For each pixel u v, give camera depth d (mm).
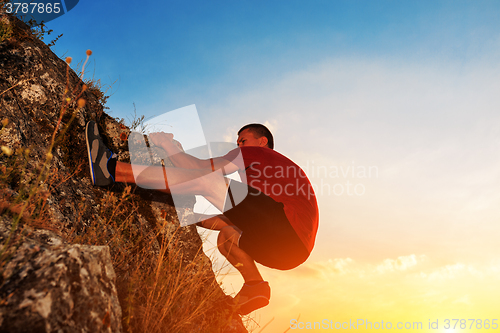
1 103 2164
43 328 925
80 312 1070
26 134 2207
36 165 2047
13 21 2840
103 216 2318
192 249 2893
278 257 2072
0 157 1876
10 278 1043
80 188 2371
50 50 3082
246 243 2123
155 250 2520
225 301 2432
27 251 1188
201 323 2123
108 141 3123
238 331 2480
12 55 2615
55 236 1562
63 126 2621
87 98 3057
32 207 1634
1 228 1352
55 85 2766
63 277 1083
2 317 910
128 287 1608
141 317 1619
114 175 1990
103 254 1348
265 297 2244
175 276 2129
